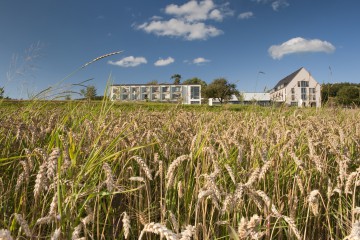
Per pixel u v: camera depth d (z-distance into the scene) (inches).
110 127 163.0
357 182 106.3
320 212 125.6
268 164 93.7
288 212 127.3
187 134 183.3
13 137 161.9
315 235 130.4
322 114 373.7
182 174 139.5
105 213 121.4
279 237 113.3
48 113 236.8
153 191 139.6
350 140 194.7
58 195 71.5
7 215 108.0
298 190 142.1
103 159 97.7
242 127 233.8
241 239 61.7
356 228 55.1
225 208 85.0
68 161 98.3
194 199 117.9
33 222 87.4
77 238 72.3
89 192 87.9
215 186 83.9
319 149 172.6
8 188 123.7
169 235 50.2
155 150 169.2
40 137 160.7
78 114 200.2
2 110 248.2
